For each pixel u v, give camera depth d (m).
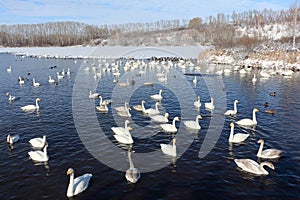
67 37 198.38
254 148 24.31
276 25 135.00
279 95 43.41
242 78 60.97
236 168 20.95
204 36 128.12
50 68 87.12
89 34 186.88
